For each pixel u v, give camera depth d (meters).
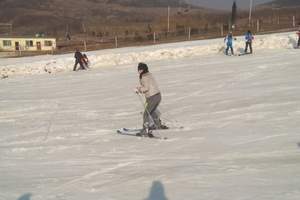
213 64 25.42
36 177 8.47
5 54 51.50
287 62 23.16
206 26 68.06
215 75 21.33
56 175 8.48
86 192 7.29
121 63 31.25
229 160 8.60
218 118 12.86
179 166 8.45
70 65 31.58
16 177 8.59
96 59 31.98
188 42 41.22
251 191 6.70
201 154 9.28
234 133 10.91
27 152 10.80
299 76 18.84
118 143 11.02
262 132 10.70
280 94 15.34
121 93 19.31
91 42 57.34
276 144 9.47
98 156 9.84
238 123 11.99
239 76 20.33
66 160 9.70
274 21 65.94
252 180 7.24
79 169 8.80
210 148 9.71
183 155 9.33
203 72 22.72
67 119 14.85
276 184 6.94
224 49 31.84
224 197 6.53
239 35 47.31
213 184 7.20
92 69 29.91
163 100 16.53
